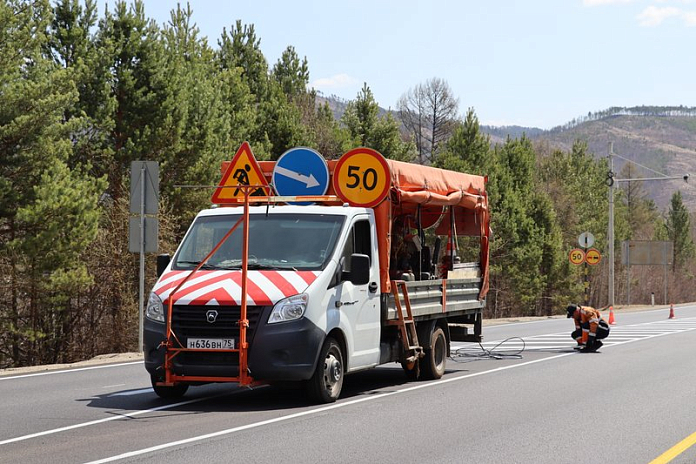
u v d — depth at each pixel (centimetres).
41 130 2919
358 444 1084
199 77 3812
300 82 7075
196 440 1098
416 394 1560
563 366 2095
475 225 2109
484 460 1002
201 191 3556
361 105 6000
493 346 2734
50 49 3334
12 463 962
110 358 2286
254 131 4609
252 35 5516
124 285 3316
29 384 1694
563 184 9512
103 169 3419
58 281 2923
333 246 1434
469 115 6619
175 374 1337
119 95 3444
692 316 5419
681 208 13775
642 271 12194
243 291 1295
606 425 1247
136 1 3472
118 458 988
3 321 3120
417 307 1706
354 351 1467
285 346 1306
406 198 1652
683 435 1172
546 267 7931
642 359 2295
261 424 1221
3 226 3081
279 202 1568
